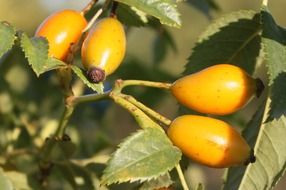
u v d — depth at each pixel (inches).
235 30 11.9
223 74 10.3
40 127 15.0
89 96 11.2
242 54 12.0
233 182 11.5
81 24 11.0
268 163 11.4
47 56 10.4
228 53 12.0
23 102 15.0
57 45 10.9
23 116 14.9
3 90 14.7
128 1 10.7
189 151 10.2
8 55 14.8
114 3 11.1
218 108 10.4
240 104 10.4
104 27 10.5
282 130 11.4
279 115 10.2
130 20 12.2
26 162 14.1
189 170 14.7
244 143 10.1
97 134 15.0
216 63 12.0
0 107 14.7
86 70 10.5
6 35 10.3
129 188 12.4
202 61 12.0
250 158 10.1
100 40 10.4
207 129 10.1
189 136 10.1
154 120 10.5
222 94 10.3
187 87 10.4
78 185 13.0
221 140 10.0
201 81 10.3
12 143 14.5
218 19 12.0
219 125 10.1
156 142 10.1
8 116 14.6
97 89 10.5
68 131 14.9
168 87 10.6
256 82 10.3
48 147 12.4
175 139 10.2
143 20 12.2
